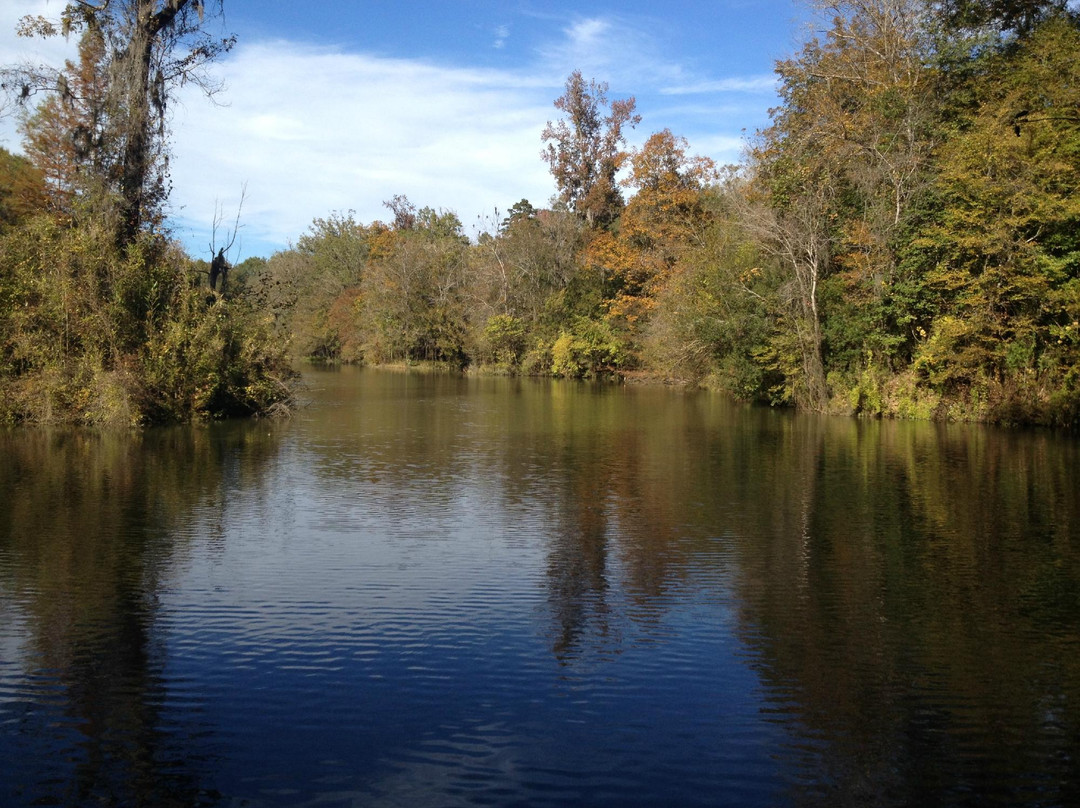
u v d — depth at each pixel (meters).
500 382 50.59
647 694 6.12
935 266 26.22
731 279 34.53
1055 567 9.33
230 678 6.33
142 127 23.95
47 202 34.25
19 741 5.38
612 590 8.52
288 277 83.75
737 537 10.70
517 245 62.78
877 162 27.95
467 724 5.65
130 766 5.10
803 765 5.16
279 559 9.56
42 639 7.07
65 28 23.06
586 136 62.66
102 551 9.78
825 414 28.42
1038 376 24.50
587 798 4.79
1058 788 4.91
